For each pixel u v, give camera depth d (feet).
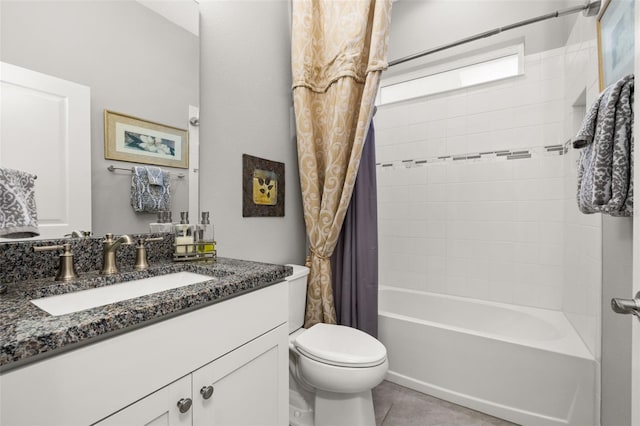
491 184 7.07
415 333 5.85
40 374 1.54
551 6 6.45
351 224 5.98
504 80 6.90
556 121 6.38
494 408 5.06
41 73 2.86
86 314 1.84
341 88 5.50
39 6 2.85
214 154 4.74
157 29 3.88
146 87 3.75
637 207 2.06
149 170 3.78
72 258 2.87
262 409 3.08
